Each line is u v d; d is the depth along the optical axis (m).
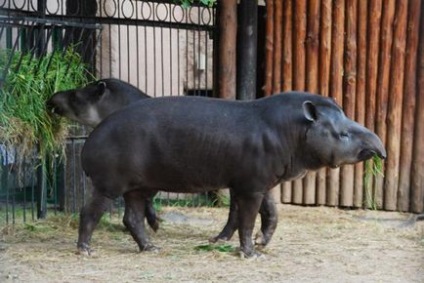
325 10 25.27
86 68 23.72
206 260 18.22
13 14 22.20
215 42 26.06
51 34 21.92
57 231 21.52
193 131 17.94
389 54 24.97
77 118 21.48
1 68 20.97
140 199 18.94
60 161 23.39
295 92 18.47
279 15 25.70
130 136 17.98
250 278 16.73
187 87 28.75
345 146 17.83
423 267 17.95
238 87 25.98
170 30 26.09
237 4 26.02
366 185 25.34
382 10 24.92
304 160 18.23
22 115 21.12
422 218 24.81
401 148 25.12
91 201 18.45
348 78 25.27
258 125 17.98
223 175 18.14
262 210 19.27
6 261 17.89
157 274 16.92
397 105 25.03
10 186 23.88
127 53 26.00
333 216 24.59
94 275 16.78
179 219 23.72
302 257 18.81
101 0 26.59
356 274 17.25
